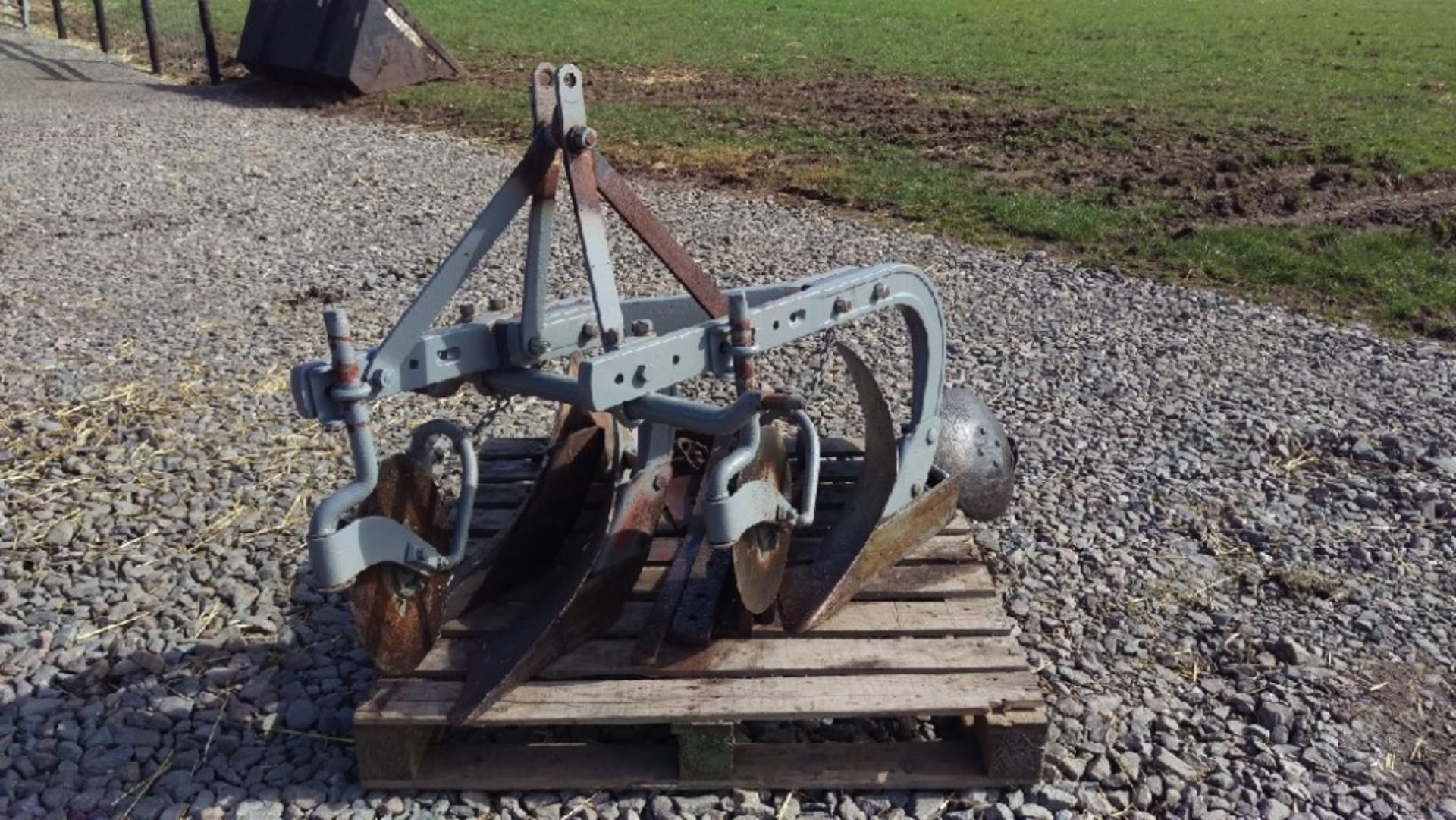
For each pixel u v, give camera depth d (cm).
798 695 342
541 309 354
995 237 952
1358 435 587
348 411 312
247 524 499
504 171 1202
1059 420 609
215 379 658
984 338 733
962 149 1265
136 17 2467
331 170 1198
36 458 558
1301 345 719
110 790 348
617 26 2375
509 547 394
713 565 392
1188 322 759
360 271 866
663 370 339
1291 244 909
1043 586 456
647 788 345
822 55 1984
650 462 404
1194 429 598
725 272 855
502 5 2702
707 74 1795
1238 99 1545
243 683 399
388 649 339
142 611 441
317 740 369
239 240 945
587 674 354
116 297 805
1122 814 340
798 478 470
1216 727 377
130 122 1448
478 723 335
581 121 331
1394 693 396
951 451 455
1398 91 1608
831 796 343
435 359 342
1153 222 973
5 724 378
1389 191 1081
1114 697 389
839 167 1183
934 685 346
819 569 388
